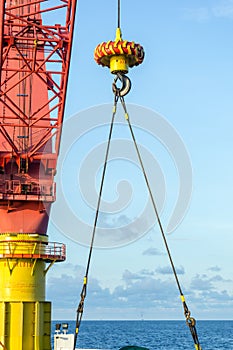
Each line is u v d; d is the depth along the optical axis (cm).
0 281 8425
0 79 7712
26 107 8600
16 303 8300
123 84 4059
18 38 7488
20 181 8475
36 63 8112
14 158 8419
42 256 8400
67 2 7450
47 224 8669
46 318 8531
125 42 4066
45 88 8706
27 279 8400
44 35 7856
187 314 3584
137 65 4288
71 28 7550
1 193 8375
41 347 8375
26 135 8531
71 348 8644
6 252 8369
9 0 8269
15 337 8219
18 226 8512
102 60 4172
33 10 8312
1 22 7119
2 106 8569
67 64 7725
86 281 3875
